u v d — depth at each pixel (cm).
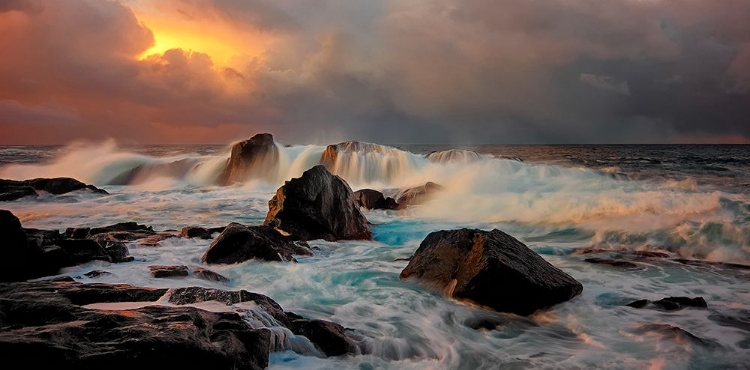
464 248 977
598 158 5347
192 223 1817
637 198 1631
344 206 1594
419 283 975
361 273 1065
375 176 2998
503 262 847
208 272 961
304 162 3203
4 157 5575
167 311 590
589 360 641
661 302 853
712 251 1216
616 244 1355
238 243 1127
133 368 456
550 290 840
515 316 831
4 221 866
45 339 447
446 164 3059
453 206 1995
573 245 1365
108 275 921
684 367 617
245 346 556
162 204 2306
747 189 2322
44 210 2105
